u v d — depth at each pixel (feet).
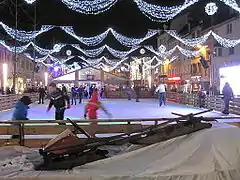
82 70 177.68
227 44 122.72
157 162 17.54
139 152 18.38
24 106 32.01
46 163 18.08
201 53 150.20
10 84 147.33
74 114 67.62
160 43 233.14
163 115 64.69
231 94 68.18
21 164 18.83
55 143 18.75
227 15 132.98
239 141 18.10
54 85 40.98
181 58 187.42
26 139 29.25
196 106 93.76
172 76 204.33
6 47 128.88
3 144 29.04
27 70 186.50
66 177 16.55
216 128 18.94
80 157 18.43
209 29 142.41
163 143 18.61
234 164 17.28
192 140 18.26
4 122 27.94
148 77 246.47
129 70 265.13
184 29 190.19
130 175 16.51
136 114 67.05
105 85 188.55
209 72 141.59
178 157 17.61
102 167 17.72
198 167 16.99
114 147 21.48
